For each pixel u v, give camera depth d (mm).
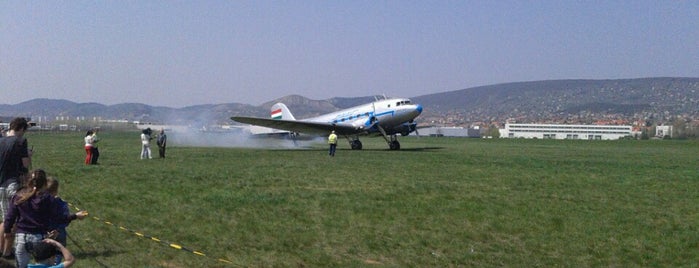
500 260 9953
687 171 26656
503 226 12406
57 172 22750
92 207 13961
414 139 96438
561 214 13805
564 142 79938
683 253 10500
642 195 17391
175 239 10789
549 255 10312
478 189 18188
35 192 7371
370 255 10109
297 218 12953
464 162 30531
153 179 20312
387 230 11906
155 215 13047
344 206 14555
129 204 14539
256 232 11523
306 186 18609
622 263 9906
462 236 11547
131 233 11133
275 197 15898
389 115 42531
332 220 12797
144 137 31656
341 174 22688
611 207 14953
